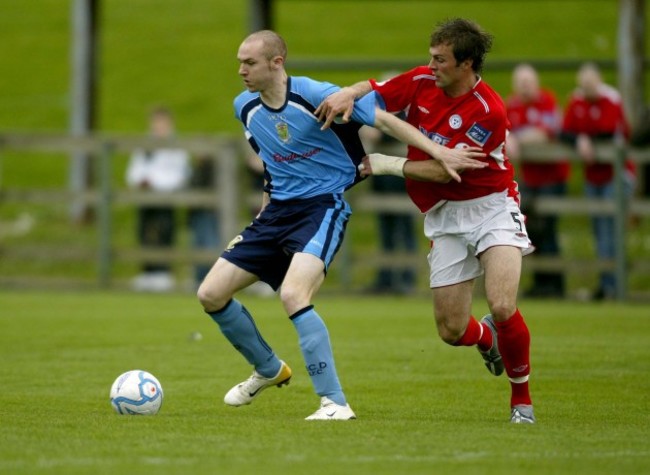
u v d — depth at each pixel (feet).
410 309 166.61
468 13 414.62
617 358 115.44
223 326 84.38
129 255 198.70
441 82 81.05
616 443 70.85
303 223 83.35
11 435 72.23
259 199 197.06
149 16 431.02
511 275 80.64
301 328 79.77
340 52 377.91
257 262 84.23
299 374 106.83
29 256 200.03
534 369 108.58
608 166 181.68
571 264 179.01
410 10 423.23
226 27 415.85
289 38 394.73
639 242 212.43
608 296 180.65
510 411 86.02
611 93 180.45
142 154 207.21
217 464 62.90
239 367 110.83
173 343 128.67
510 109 185.06
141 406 82.33
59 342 129.08
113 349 123.54
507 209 83.82
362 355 118.73
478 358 116.57
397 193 188.24
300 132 83.76
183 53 389.39
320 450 67.26
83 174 243.40
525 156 179.11
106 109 342.23
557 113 185.68
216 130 325.62
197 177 201.05
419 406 89.30
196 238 201.16
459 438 71.92
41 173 298.76
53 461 63.62
